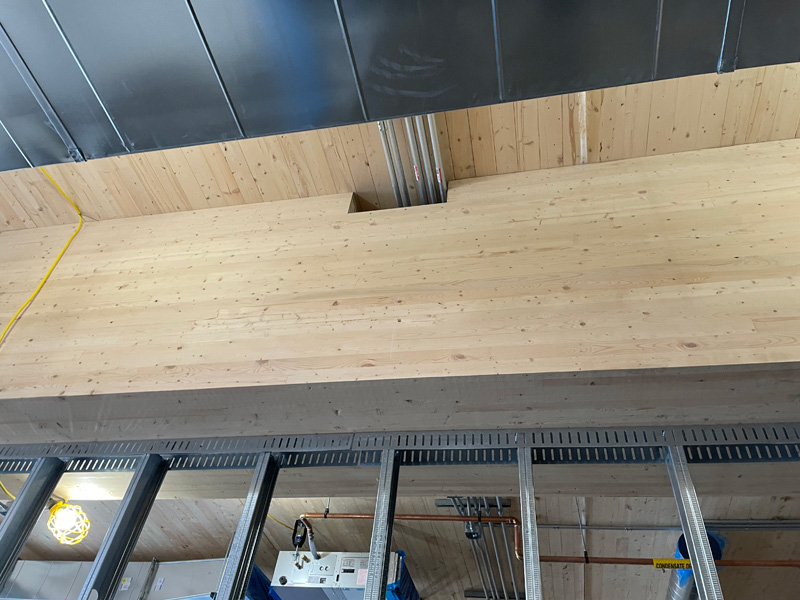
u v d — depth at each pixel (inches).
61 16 73.4
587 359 92.2
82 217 154.6
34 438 118.5
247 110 79.5
